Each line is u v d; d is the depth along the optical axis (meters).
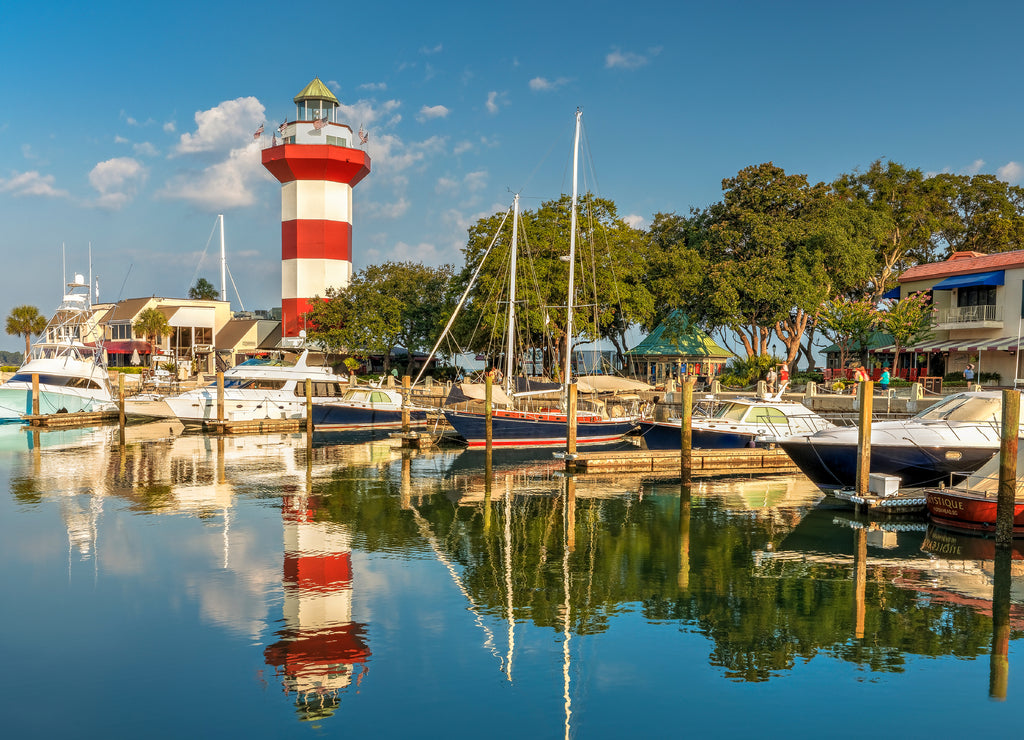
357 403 39.53
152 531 17.41
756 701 9.41
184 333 85.12
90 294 45.69
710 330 61.94
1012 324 43.25
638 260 56.12
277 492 22.33
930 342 48.03
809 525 18.48
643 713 9.09
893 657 10.70
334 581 13.84
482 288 48.38
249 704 9.23
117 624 11.69
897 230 62.53
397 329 65.62
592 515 19.62
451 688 9.70
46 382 41.50
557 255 49.56
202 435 37.12
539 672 10.16
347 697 9.41
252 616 12.07
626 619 12.11
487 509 20.27
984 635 11.52
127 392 52.47
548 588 13.61
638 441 36.62
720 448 28.53
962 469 19.55
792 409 29.25
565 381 32.91
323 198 75.50
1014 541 16.72
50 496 21.38
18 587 13.38
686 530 18.02
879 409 35.66
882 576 14.40
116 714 8.98
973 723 8.93
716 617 12.25
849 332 49.25
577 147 32.84
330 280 76.00
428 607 12.53
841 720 8.98
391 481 24.42
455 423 31.73
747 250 57.34
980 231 63.78
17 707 9.14
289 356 75.38
